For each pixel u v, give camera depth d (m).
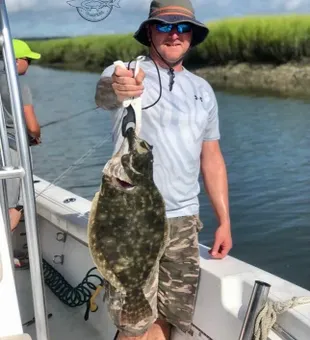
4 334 1.64
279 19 32.22
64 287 3.58
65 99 21.64
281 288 2.34
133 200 2.23
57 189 4.20
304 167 12.22
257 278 2.45
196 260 2.54
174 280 2.53
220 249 2.70
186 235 2.51
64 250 3.71
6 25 1.76
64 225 3.48
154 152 2.42
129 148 2.15
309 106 22.41
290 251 7.62
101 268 2.27
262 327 2.10
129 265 2.33
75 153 13.20
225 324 2.39
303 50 30.89
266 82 30.80
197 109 2.49
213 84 31.84
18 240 3.96
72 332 3.24
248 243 7.99
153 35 2.45
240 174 11.92
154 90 2.42
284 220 8.81
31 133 4.11
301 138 15.64
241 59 32.44
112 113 2.38
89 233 2.20
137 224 2.28
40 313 1.89
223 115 21.09
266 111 21.62
